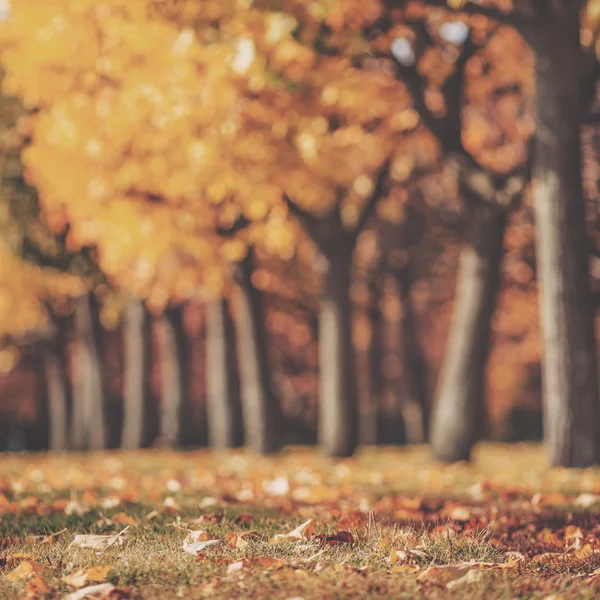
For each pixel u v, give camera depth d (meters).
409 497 9.28
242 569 5.13
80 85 14.56
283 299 29.00
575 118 12.80
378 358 29.55
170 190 15.22
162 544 6.04
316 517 7.34
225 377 24.73
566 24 12.45
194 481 11.53
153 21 12.70
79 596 4.68
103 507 8.32
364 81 14.88
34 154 16.02
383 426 42.59
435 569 5.00
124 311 30.81
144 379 28.98
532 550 6.17
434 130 15.30
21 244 20.69
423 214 24.64
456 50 15.64
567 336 13.02
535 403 43.22
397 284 27.81
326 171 15.34
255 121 14.05
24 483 11.52
